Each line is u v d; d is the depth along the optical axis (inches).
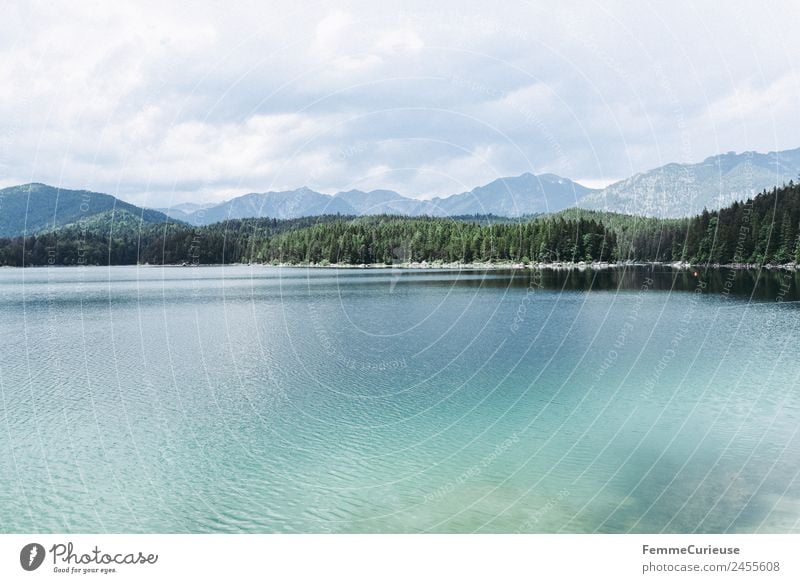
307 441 877.2
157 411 1039.0
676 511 637.3
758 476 715.4
